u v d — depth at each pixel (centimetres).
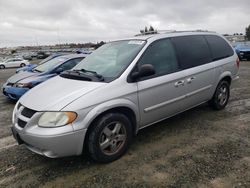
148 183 295
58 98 318
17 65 3234
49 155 301
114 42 460
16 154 383
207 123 477
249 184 284
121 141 355
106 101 326
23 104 338
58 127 296
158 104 394
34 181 310
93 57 443
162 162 340
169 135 428
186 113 536
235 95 690
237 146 379
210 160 340
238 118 500
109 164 341
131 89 353
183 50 445
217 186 282
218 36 546
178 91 423
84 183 301
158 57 403
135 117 367
